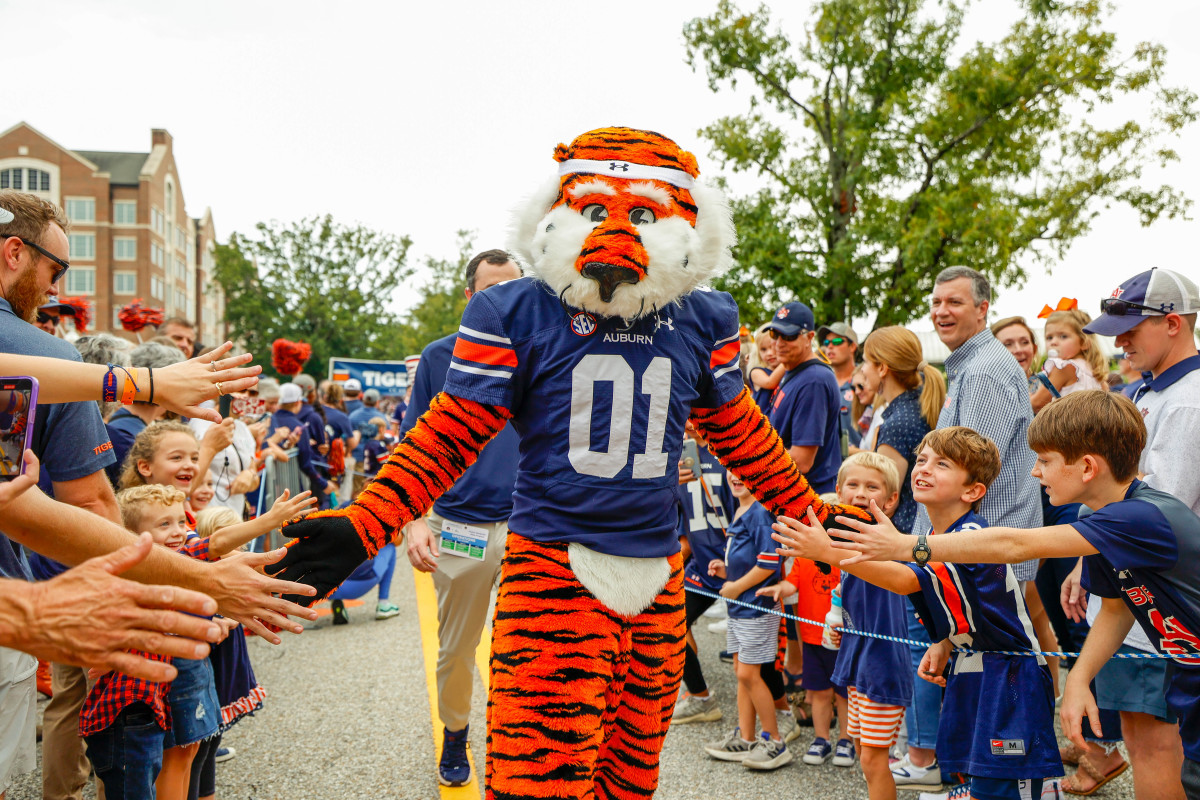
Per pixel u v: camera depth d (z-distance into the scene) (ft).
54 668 10.25
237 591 6.02
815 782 11.98
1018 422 11.61
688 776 12.29
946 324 12.76
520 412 7.12
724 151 54.95
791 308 14.69
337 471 31.17
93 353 12.90
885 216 51.85
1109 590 8.24
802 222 55.42
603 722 6.96
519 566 6.95
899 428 13.51
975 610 8.67
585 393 6.81
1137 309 10.29
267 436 26.78
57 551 5.87
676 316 7.32
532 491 7.01
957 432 9.91
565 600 6.75
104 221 202.28
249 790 11.86
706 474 15.05
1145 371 10.78
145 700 8.72
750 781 12.06
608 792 7.27
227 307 172.96
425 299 148.46
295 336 171.32
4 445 5.38
